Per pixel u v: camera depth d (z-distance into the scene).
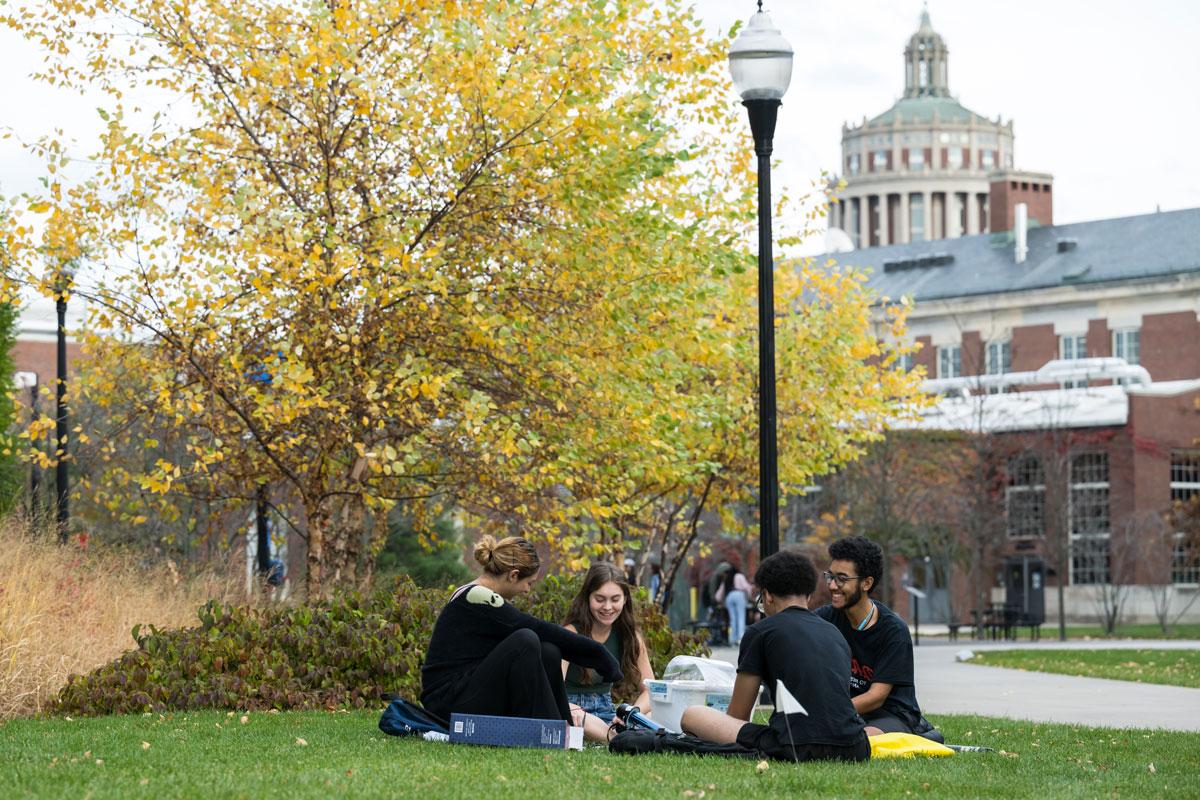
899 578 64.06
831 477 50.66
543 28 16.33
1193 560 63.72
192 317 15.55
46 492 24.80
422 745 10.07
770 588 9.66
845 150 189.50
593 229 16.78
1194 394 64.69
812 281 24.25
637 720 10.64
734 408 22.47
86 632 14.70
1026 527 58.75
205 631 14.12
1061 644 41.75
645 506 23.20
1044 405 59.59
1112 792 8.67
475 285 16.88
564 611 14.73
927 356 93.00
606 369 17.34
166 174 16.48
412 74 16.61
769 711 14.91
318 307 15.77
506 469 16.72
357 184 16.91
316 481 17.20
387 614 14.40
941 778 8.79
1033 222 94.38
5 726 11.51
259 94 16.23
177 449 22.11
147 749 9.73
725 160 21.64
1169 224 88.94
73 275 15.93
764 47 14.61
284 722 11.80
